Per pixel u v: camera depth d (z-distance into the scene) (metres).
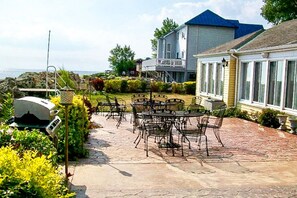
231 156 7.11
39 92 14.84
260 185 5.18
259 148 8.01
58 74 15.27
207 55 17.67
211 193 4.77
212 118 13.68
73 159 6.48
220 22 31.98
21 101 5.11
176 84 27.84
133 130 9.94
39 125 5.00
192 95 26.53
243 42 15.76
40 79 19.33
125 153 7.18
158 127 7.80
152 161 6.55
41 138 3.62
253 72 13.68
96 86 26.53
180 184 5.16
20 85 17.14
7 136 3.51
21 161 2.11
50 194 2.00
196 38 31.89
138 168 6.02
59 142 6.27
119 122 11.40
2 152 2.02
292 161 6.75
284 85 11.50
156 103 11.52
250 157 7.04
